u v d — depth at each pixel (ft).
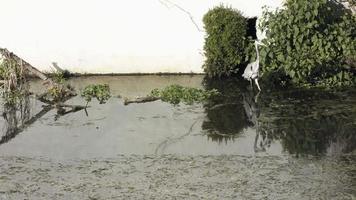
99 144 35.06
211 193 29.07
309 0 43.19
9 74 42.27
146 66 46.21
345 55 42.98
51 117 39.19
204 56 45.91
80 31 45.88
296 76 42.73
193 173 31.22
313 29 43.27
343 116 37.52
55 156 33.60
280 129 36.27
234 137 35.47
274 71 43.42
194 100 41.45
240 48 44.98
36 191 29.76
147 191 29.48
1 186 30.30
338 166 31.48
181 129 36.81
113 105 40.88
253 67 42.11
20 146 34.99
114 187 29.96
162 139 35.53
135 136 36.04
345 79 42.91
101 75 46.37
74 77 46.19
